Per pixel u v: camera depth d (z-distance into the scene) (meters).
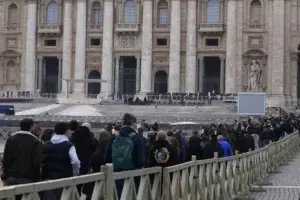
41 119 79.38
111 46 114.12
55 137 19.53
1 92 114.44
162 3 113.56
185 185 19.66
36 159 17.86
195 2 112.06
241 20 110.81
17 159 17.80
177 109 93.06
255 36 110.44
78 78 114.56
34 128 19.88
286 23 109.88
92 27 115.50
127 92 116.31
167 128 70.88
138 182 17.03
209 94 99.06
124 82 116.38
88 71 115.69
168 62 113.06
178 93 107.19
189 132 65.88
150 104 99.62
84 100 102.88
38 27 116.62
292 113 94.44
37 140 18.06
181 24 113.00
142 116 85.62
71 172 19.47
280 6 109.06
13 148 17.86
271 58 109.38
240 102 78.50
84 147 22.58
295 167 45.84
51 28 115.50
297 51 109.75
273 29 109.38
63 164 19.28
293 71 110.25
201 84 112.44
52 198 15.87
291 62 110.19
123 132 20.20
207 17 112.25
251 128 51.75
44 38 116.75
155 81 114.81
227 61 110.44
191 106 95.50
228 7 110.75
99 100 102.69
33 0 116.62
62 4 116.25
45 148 19.38
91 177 13.53
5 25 118.44
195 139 28.81
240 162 29.61
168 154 20.91
